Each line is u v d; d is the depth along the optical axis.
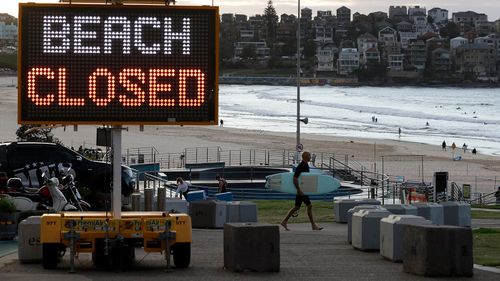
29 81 31.70
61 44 31.80
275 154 161.00
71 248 31.83
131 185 59.84
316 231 52.19
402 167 153.38
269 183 86.56
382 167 138.00
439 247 30.55
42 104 31.80
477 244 43.03
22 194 47.06
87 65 31.94
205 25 32.34
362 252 39.16
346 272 32.16
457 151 192.00
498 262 35.09
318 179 75.31
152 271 32.59
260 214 66.19
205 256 37.50
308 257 37.12
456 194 100.62
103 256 33.62
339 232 51.34
